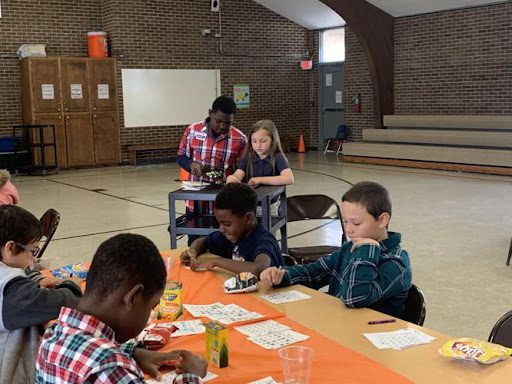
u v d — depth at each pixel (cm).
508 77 1155
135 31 1324
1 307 198
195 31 1405
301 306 229
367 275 224
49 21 1273
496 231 638
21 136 1255
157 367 173
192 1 1392
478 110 1212
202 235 397
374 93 1348
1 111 1244
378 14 1307
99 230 679
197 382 152
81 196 917
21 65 1241
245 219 277
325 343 192
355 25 1285
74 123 1273
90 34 1293
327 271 263
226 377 170
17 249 207
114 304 132
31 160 1230
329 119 1574
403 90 1344
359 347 188
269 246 278
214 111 418
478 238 610
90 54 1301
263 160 428
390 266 232
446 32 1247
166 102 1384
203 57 1427
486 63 1188
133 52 1327
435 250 568
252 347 190
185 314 223
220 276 272
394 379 165
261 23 1503
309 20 1520
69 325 131
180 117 1409
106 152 1321
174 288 227
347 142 1390
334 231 665
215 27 1434
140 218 743
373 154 1275
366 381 164
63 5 1285
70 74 1258
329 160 1369
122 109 1330
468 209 755
